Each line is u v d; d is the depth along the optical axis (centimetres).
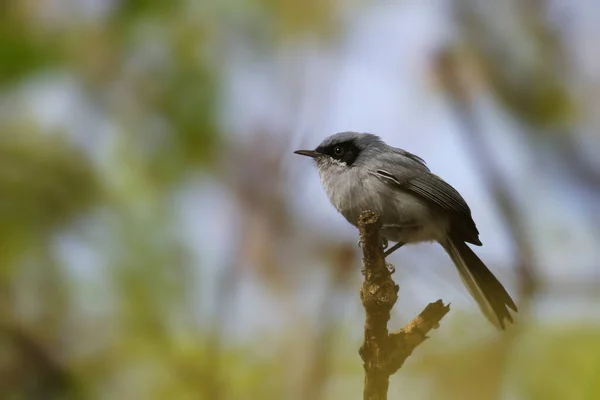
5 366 1029
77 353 1046
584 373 799
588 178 1058
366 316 840
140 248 1069
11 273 1046
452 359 829
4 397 1024
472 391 812
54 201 1063
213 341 1040
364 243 856
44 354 1036
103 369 1044
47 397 1040
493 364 819
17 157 1059
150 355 1042
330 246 1068
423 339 818
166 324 1053
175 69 1114
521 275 895
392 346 821
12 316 1039
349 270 1052
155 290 1062
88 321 1056
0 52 1007
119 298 1059
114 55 1089
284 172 1121
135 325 1054
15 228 1048
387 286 843
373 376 823
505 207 1021
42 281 1055
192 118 1103
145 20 1094
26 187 1056
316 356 1010
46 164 1066
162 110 1106
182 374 1023
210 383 1019
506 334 838
